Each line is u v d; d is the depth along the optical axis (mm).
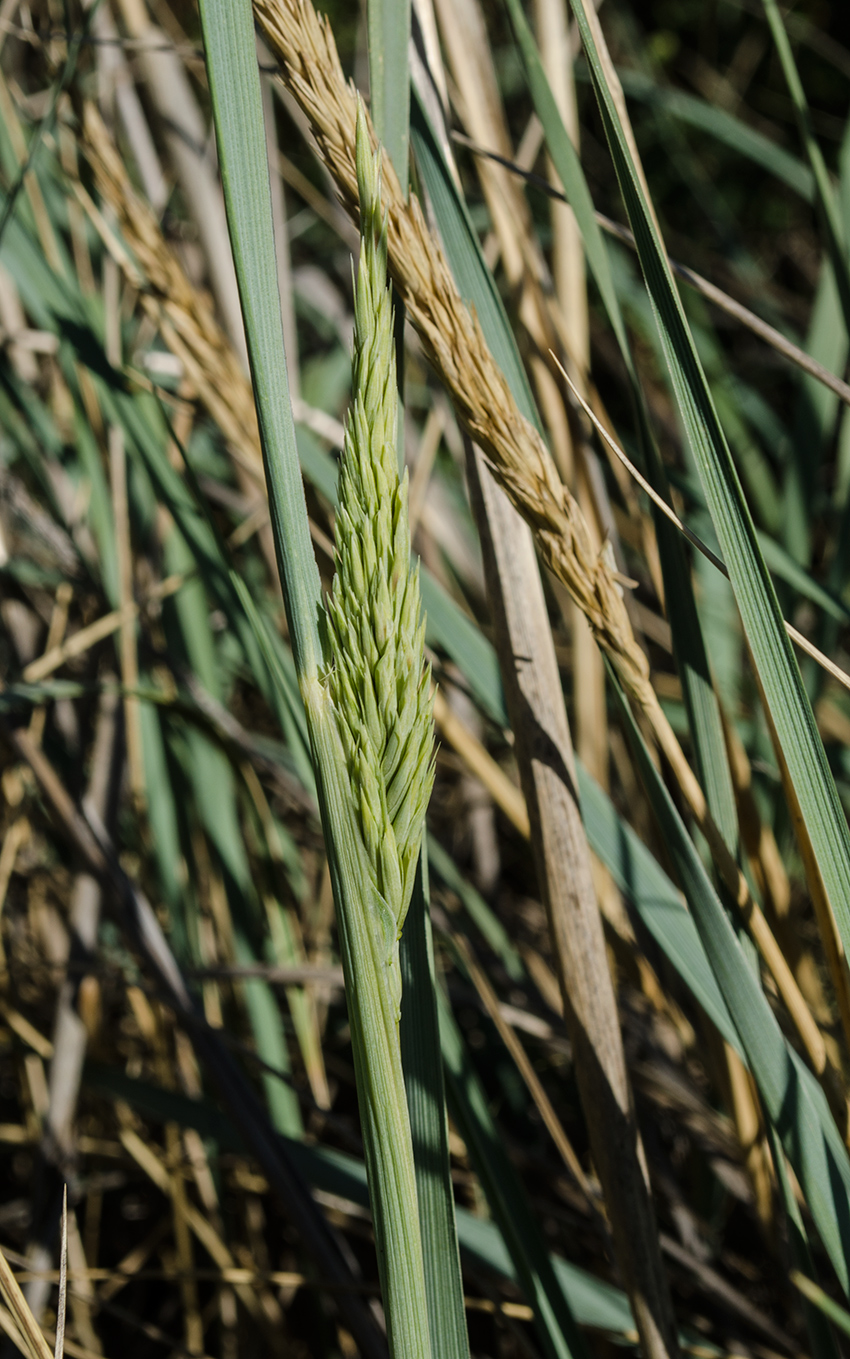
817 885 892
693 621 933
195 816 2076
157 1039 1912
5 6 1442
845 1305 1292
